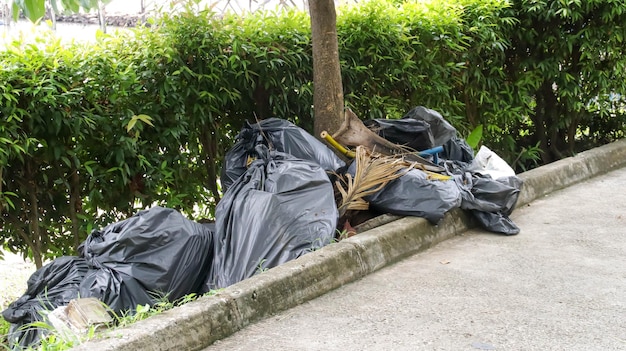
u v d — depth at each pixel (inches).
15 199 198.4
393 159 213.6
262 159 202.4
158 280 169.9
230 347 138.5
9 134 180.1
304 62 236.8
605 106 337.4
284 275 160.1
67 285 171.2
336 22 238.7
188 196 229.9
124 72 196.1
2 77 177.6
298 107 241.4
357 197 202.7
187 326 136.1
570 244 207.5
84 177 207.0
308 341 140.9
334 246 178.9
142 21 225.1
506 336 142.9
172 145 216.5
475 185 223.3
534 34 302.5
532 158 318.0
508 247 205.5
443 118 257.9
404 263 191.6
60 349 126.0
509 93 303.0
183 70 207.8
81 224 205.8
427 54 267.1
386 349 136.6
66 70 188.2
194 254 177.0
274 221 177.0
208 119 225.9
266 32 227.5
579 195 267.4
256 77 230.7
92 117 192.4
